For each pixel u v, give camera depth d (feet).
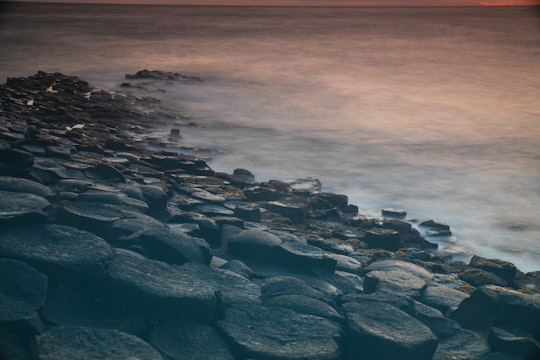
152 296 21.11
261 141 85.56
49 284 21.57
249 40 311.88
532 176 70.79
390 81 168.35
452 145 88.94
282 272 27.71
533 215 55.52
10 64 177.58
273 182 54.34
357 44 303.68
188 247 25.64
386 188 63.26
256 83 153.79
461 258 42.68
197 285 22.56
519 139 94.73
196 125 93.56
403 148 85.40
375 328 22.12
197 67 186.09
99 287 21.66
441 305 26.12
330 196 51.65
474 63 223.30
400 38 363.15
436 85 162.40
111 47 248.11
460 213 55.62
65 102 87.35
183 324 21.03
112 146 55.77
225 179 52.75
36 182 32.35
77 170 39.63
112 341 18.99
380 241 40.34
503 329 24.02
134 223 27.45
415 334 22.00
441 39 359.66
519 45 317.42
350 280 28.40
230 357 19.94
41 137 46.93
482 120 112.37
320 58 226.17
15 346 17.88
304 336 21.18
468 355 22.65
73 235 23.93
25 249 22.20
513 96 144.87
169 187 44.29
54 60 192.65
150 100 113.09
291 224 42.01
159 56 217.97
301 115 111.45
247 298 23.34
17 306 19.38
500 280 34.17
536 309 24.29
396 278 28.04
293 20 640.17
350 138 91.35
